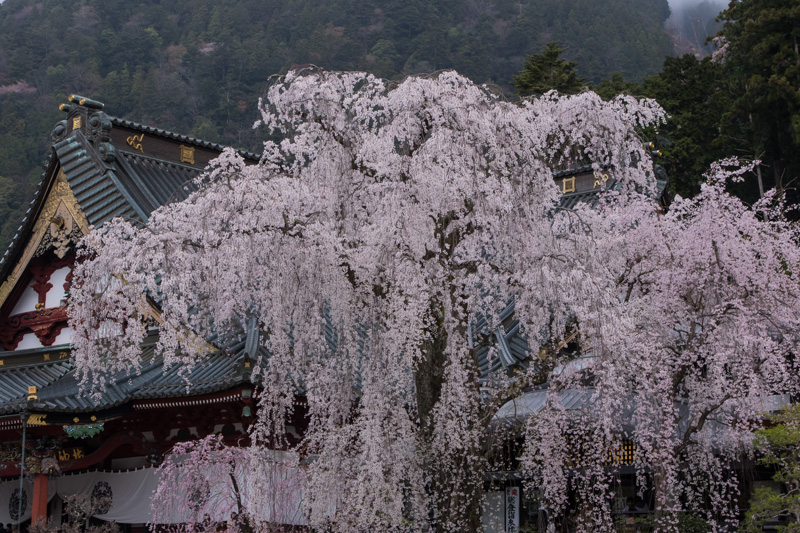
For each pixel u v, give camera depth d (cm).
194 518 1825
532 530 1964
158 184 2742
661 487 1584
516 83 4525
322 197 1517
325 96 1482
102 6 11094
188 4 11194
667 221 1775
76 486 2317
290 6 10200
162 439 2128
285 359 1495
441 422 1431
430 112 1434
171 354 1575
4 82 9425
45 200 2544
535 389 2064
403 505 1465
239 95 8638
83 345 1531
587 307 1429
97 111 2628
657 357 1622
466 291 1529
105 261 1502
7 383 2445
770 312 1694
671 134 4638
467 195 1423
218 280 1477
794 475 1619
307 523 1570
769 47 4312
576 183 2881
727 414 1723
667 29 13138
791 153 4328
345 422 1525
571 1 9638
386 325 1447
